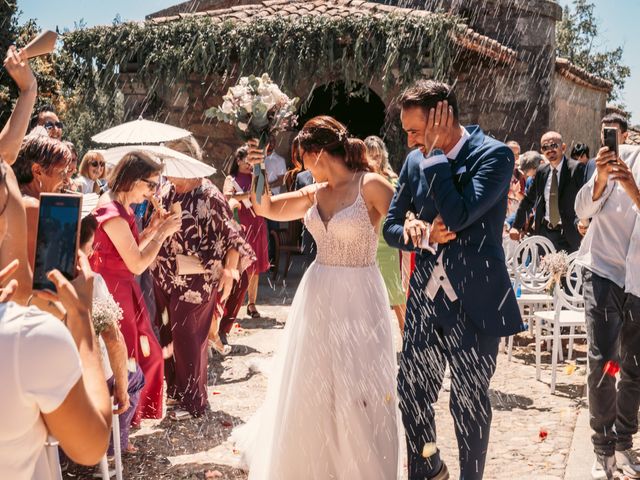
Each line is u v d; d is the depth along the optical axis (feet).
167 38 39.34
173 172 16.99
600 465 13.56
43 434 5.43
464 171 10.91
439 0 45.19
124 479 13.73
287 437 11.76
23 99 10.41
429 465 11.43
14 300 8.42
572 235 24.72
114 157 21.57
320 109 57.47
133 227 15.08
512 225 27.22
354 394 11.58
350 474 11.48
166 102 40.88
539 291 24.35
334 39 37.17
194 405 17.17
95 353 5.85
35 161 11.57
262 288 36.27
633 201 12.76
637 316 13.19
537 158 29.60
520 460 14.60
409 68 36.37
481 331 10.88
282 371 12.33
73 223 6.14
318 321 11.88
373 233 12.21
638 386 13.67
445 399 18.21
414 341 11.40
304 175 25.34
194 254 16.90
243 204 28.04
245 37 37.99
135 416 15.61
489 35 43.57
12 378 5.09
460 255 10.92
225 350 23.30
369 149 19.74
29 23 58.29
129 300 14.92
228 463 14.56
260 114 12.66
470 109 41.47
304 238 14.93
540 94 41.32
